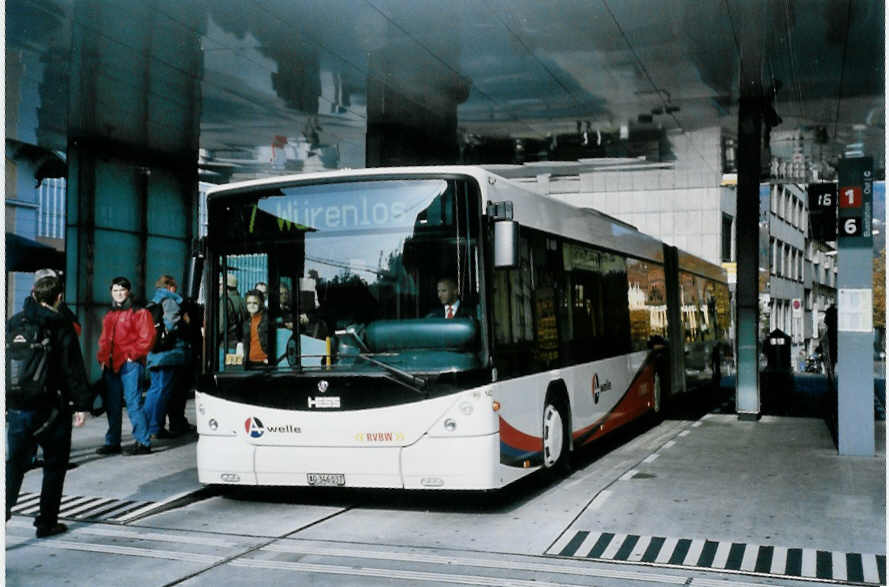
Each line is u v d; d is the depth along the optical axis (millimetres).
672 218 47312
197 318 11695
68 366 6637
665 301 15078
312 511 7840
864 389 10461
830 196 12656
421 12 11086
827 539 6641
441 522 7336
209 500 8391
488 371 7312
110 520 7465
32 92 14250
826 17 11133
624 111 16156
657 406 13953
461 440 7223
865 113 15992
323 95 14805
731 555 6223
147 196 16766
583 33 11875
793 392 19828
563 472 9391
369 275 7582
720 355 20750
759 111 15414
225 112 15617
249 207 7957
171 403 11805
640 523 7176
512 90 14695
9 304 17469
